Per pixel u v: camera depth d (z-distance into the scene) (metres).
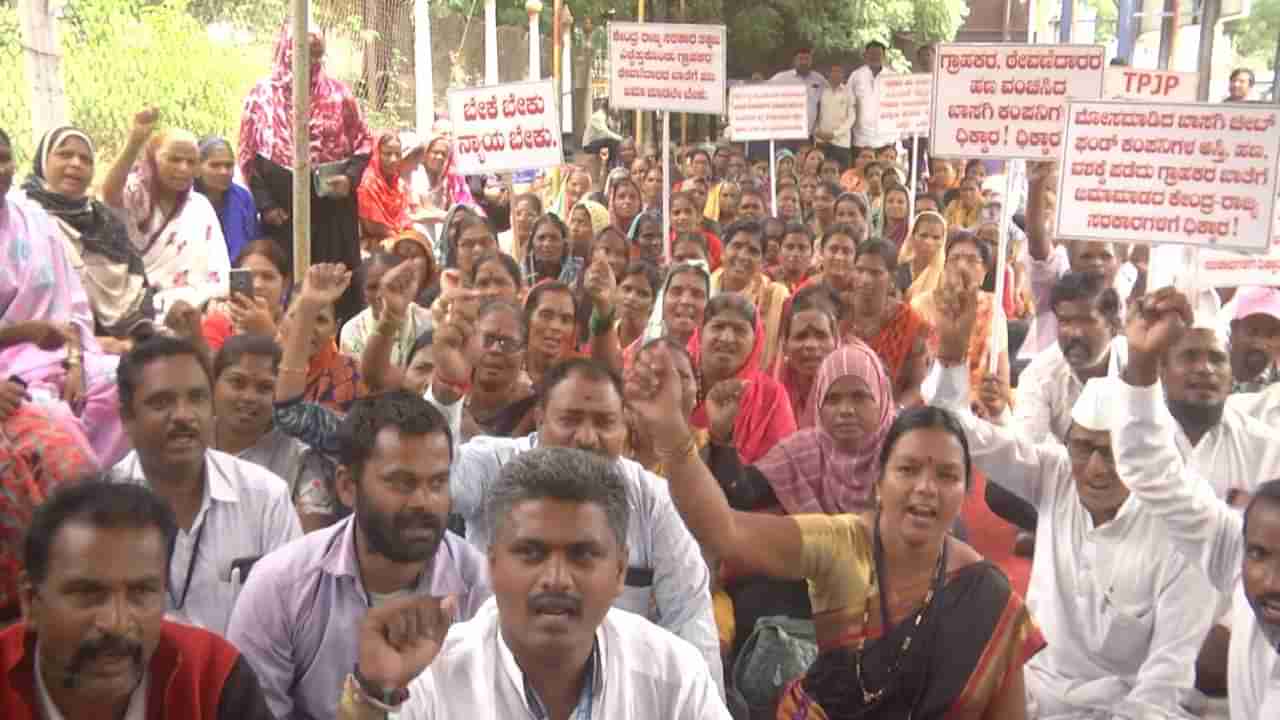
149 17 13.00
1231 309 6.58
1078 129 5.73
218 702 2.53
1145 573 3.97
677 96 9.26
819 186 11.11
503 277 6.59
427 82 17.52
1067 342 5.67
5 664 2.42
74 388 4.50
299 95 6.64
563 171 14.03
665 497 3.86
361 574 3.31
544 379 3.87
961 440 3.21
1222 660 4.00
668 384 3.13
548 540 2.25
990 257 8.19
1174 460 3.83
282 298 5.96
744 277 7.36
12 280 4.91
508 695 2.34
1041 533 4.21
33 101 8.79
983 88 6.97
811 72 20.64
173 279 6.83
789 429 5.45
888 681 3.13
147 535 2.41
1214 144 5.48
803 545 3.23
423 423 3.18
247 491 3.67
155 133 7.04
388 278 4.90
